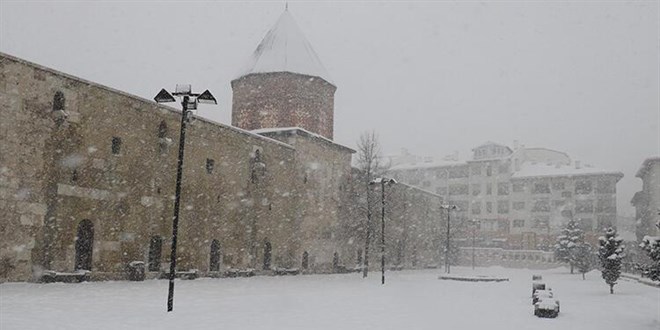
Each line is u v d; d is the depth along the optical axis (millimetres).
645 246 20812
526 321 18438
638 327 17797
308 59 47375
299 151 44250
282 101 45594
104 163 28016
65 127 26219
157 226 30891
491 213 92438
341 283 34781
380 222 51531
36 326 13195
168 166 31828
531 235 88500
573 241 63094
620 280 46844
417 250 68438
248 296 23172
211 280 32312
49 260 25203
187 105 18688
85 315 15289
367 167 48500
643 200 80750
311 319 16672
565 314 21000
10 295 19359
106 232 27922
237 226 37375
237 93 47031
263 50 47500
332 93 48719
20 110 24344
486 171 93812
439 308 21359
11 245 23703
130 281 28156
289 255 43125
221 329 14102
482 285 37344
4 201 23531
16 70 24266
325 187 47688
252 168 39062
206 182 34656
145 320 14961
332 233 48625
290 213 43344
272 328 14617
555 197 88062
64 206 25984
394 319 17359
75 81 26766
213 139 35406
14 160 24000
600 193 85500
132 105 29688
